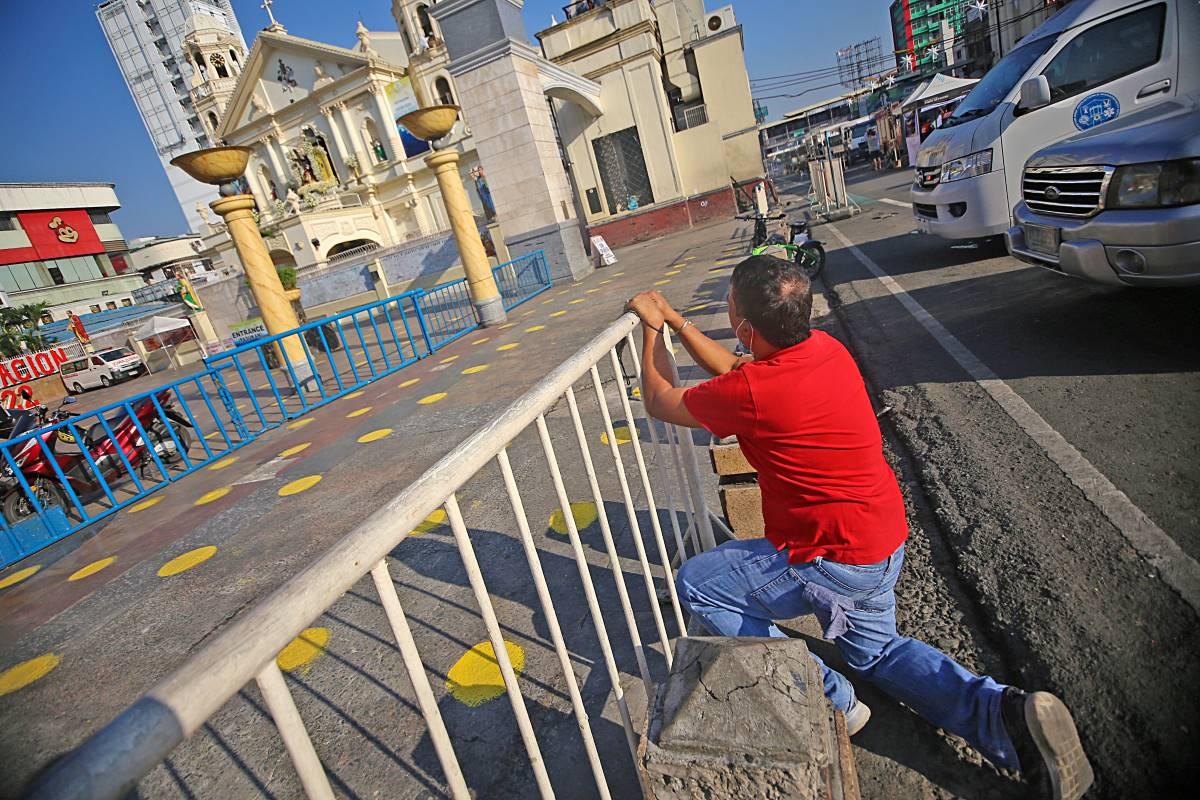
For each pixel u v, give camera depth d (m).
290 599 0.77
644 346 1.95
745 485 2.55
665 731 1.20
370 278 23.44
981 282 5.84
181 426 7.52
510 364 7.71
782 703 1.18
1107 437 2.77
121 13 71.69
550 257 15.12
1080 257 3.50
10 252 48.22
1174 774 1.40
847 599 1.58
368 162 33.78
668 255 15.52
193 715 0.63
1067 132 5.59
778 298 1.52
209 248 39.88
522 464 4.26
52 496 6.31
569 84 18.09
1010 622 1.92
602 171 23.19
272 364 11.99
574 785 1.75
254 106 34.56
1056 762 1.31
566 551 3.01
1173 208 3.04
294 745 0.78
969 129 6.18
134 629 3.34
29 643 3.48
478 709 2.12
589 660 2.24
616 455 1.74
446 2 13.41
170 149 76.06
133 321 33.38
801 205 20.06
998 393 3.50
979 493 2.63
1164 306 4.05
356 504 4.37
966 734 1.51
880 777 1.60
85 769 0.53
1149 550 2.04
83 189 54.62
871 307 6.02
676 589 1.86
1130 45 5.27
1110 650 1.73
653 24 22.36
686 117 24.25
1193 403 2.86
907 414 3.58
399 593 2.98
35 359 23.17
